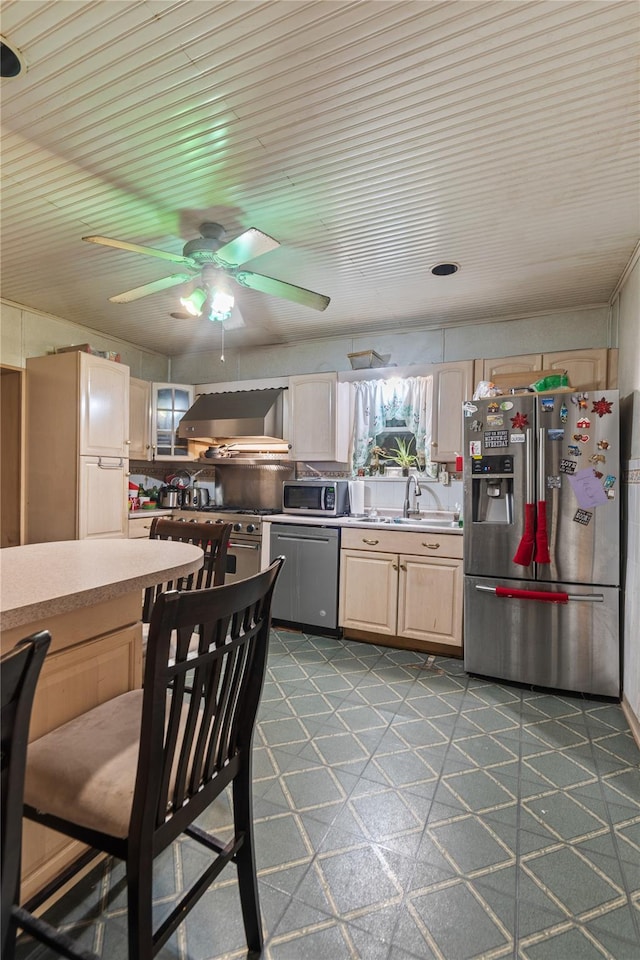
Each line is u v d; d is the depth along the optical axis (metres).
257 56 1.46
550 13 1.32
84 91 1.60
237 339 4.49
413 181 2.10
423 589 3.16
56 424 3.53
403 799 1.71
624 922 1.24
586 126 1.75
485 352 3.83
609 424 2.59
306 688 2.62
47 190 2.19
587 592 2.61
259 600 1.07
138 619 1.46
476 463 2.86
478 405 2.85
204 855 1.44
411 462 3.91
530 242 2.61
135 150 1.91
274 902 1.28
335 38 1.40
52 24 1.36
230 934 1.19
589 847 1.49
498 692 2.64
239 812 1.14
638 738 2.11
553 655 2.67
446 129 1.77
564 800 1.72
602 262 2.81
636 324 2.54
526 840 1.52
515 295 3.33
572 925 1.23
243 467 4.80
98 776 0.94
